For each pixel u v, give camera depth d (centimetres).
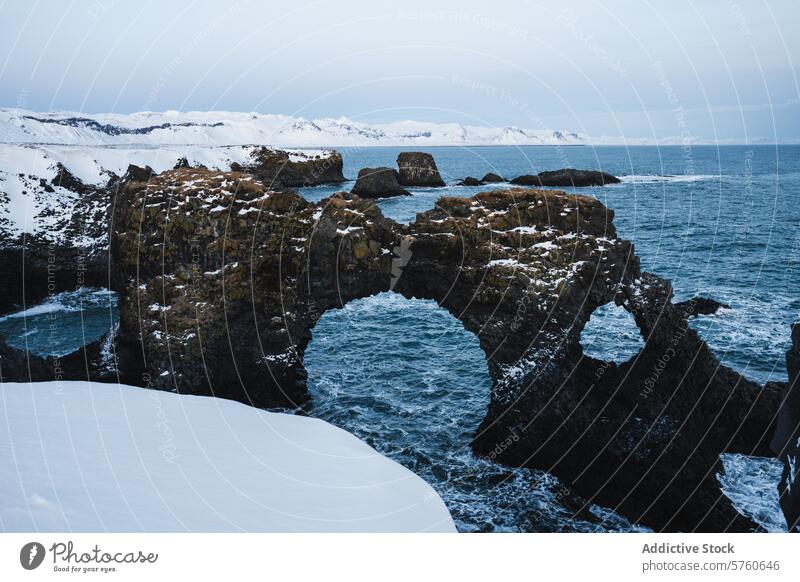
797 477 1156
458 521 1524
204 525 877
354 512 1002
